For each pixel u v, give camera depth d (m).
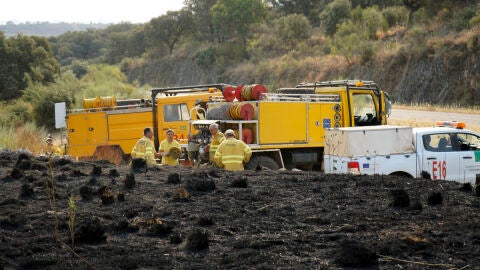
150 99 23.50
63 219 6.86
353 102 19.52
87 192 8.16
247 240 5.93
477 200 7.81
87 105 23.09
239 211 7.27
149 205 7.63
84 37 176.62
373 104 19.94
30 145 23.91
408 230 6.20
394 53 61.72
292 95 18.44
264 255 5.45
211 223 6.65
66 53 167.00
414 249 5.54
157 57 126.88
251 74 89.62
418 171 14.08
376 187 8.88
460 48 54.56
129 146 22.64
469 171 14.58
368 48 65.25
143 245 5.91
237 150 13.88
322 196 8.14
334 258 5.35
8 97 62.56
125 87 49.22
